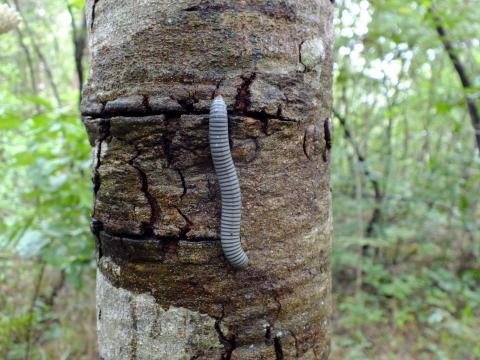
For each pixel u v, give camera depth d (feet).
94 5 0.73
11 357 2.06
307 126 0.73
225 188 0.66
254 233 0.70
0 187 2.96
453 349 2.56
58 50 3.97
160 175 0.68
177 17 0.66
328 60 0.78
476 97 2.11
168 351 0.71
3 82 3.39
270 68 0.68
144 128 0.67
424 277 3.32
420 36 2.77
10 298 2.47
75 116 1.62
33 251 1.53
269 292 0.72
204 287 0.70
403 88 3.54
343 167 4.13
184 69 0.66
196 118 0.66
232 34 0.66
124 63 0.68
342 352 2.53
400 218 3.81
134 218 0.70
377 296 3.17
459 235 3.92
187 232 0.69
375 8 2.72
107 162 0.72
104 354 0.78
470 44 3.43
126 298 0.73
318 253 0.78
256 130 0.68
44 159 1.64
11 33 3.34
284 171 0.71
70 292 2.67
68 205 1.69
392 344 2.63
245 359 0.72
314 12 0.73
